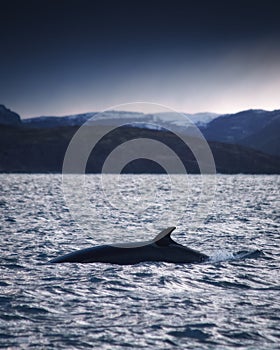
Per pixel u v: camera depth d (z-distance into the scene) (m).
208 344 39.91
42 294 52.69
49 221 119.62
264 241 89.25
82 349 38.69
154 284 56.78
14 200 196.25
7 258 70.75
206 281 58.47
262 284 57.44
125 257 67.19
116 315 46.31
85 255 68.38
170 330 42.75
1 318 45.19
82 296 52.12
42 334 41.53
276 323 44.41
